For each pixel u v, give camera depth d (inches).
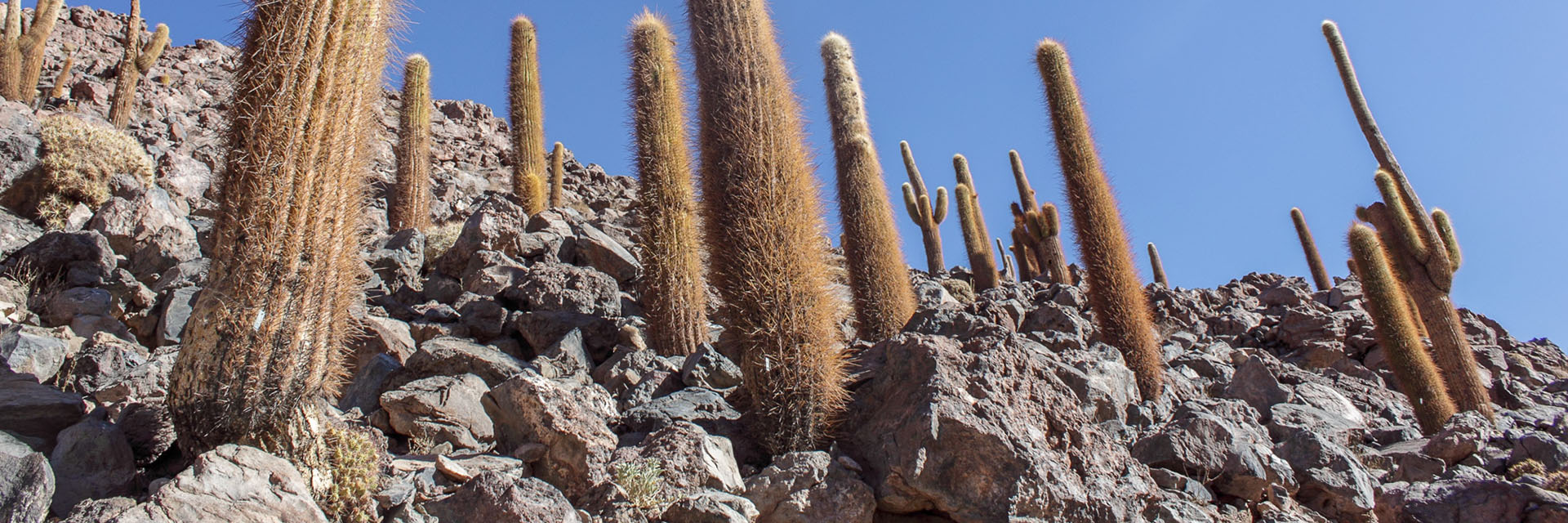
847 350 242.2
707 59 243.0
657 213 322.7
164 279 342.6
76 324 281.6
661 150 328.2
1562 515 200.7
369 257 421.7
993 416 196.2
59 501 155.6
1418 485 223.9
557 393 203.8
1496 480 218.5
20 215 406.3
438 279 402.0
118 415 206.4
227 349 158.7
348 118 173.8
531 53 579.2
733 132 230.7
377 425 213.2
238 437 160.9
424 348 253.1
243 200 161.9
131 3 730.8
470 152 1106.7
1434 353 382.6
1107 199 342.0
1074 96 361.4
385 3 186.4
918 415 196.5
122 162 446.6
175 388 162.6
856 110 376.2
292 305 163.6
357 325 261.3
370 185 189.8
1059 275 585.3
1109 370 275.4
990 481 188.7
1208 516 203.5
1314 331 456.1
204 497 141.8
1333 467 226.7
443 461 182.9
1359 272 362.3
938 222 666.8
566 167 1048.2
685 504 173.6
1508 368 457.7
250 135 162.9
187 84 977.5
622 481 183.5
